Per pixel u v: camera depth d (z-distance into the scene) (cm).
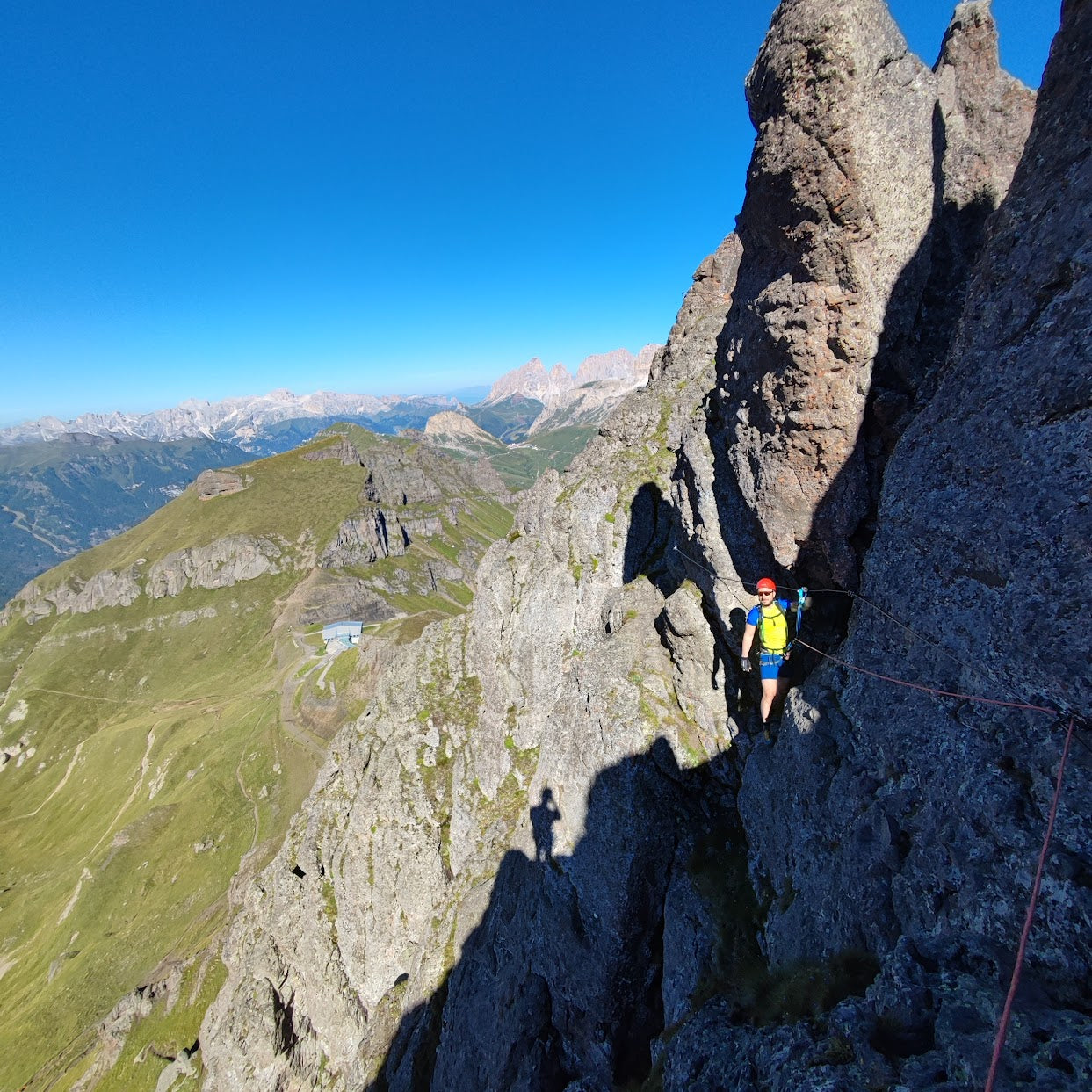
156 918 11925
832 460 1529
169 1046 7262
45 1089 8438
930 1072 820
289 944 5256
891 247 1392
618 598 3256
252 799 14325
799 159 1339
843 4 1216
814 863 1430
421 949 3734
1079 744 930
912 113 1373
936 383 1362
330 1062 4766
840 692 1498
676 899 2109
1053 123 1070
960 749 1102
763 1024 1252
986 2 1509
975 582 1108
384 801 4716
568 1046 2488
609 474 4103
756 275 1662
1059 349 995
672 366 4581
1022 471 1028
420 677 5056
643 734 2481
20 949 13438
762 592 1667
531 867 2861
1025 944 839
